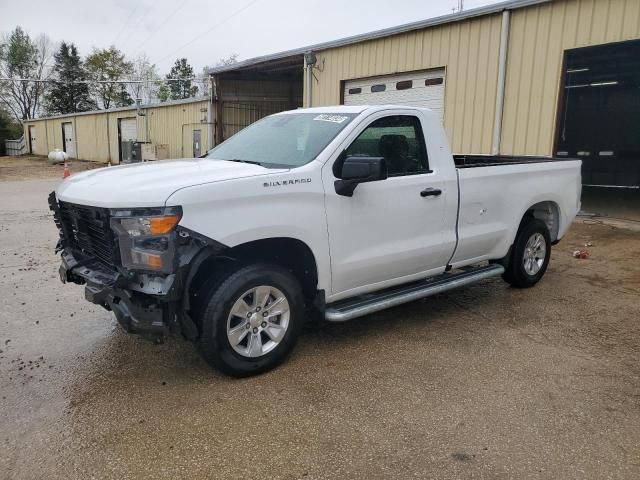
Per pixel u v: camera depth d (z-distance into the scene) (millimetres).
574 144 17719
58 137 44406
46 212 12188
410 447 3109
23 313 5277
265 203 3777
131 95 68812
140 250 3467
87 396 3670
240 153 4773
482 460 2994
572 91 17219
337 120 4570
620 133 16609
